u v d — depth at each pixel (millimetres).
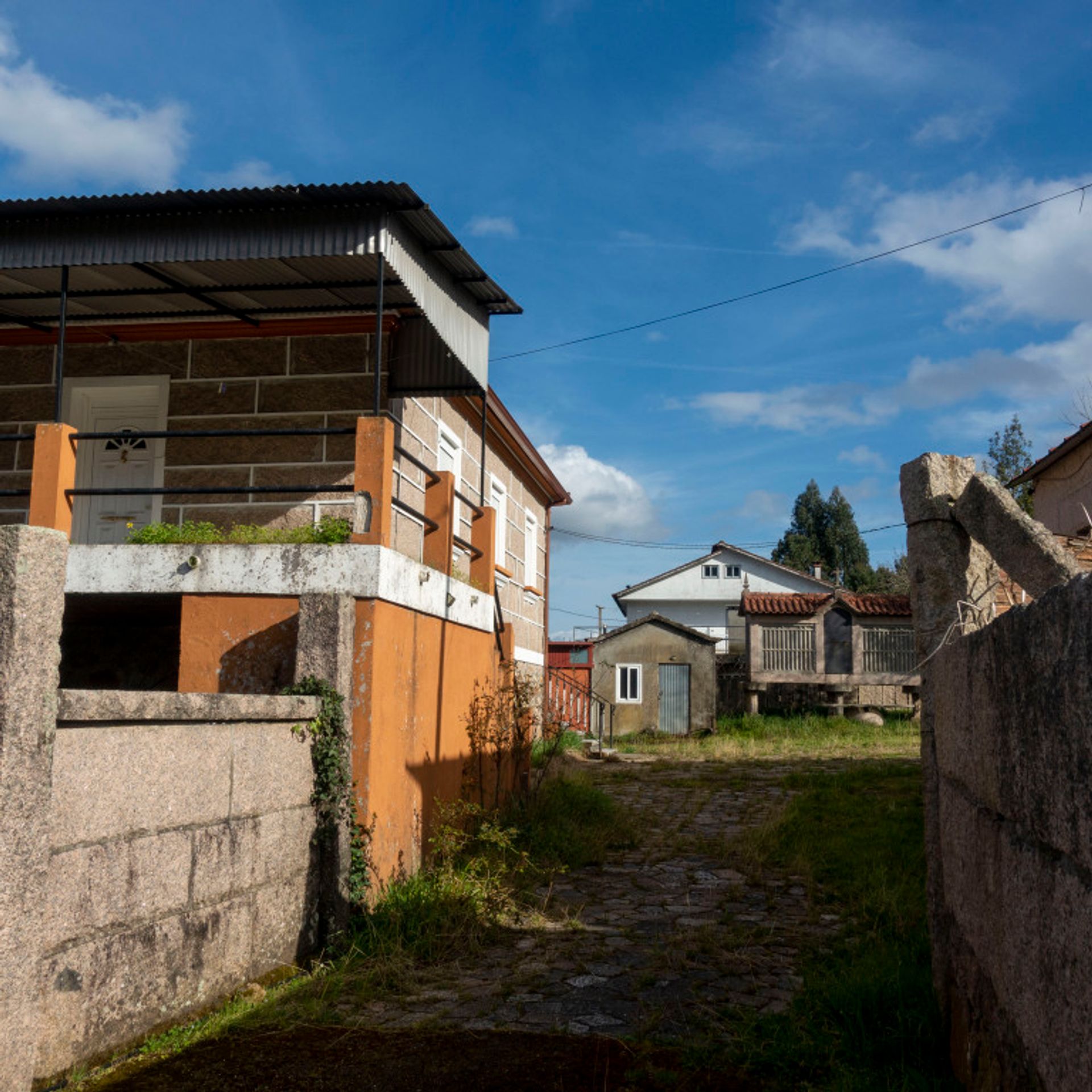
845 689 24000
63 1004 3793
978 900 3422
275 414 9250
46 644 3498
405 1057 4289
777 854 9016
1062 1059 2209
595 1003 5047
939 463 4906
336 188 6531
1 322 9359
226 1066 4129
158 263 7168
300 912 5664
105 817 4039
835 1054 4164
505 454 15195
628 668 26312
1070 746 2109
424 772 7602
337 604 6160
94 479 9633
